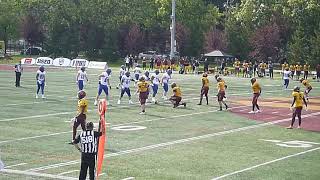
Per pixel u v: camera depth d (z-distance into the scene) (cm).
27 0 10250
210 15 9938
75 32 9925
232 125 2722
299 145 2222
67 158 1847
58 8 9875
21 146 2033
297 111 2681
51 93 3997
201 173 1681
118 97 3878
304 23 8412
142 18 9750
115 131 2431
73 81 5169
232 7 10450
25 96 3741
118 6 9756
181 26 9588
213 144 2189
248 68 7138
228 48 9412
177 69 7881
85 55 10075
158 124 2680
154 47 10238
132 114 3023
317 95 4625
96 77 5869
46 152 1938
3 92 3972
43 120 2681
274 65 8969
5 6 10000
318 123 2892
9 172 1638
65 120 2698
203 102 3741
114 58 9850
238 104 3675
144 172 1675
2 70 6575
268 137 2402
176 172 1686
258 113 3228
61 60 7988
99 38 9838
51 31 10081
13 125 2506
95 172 1490
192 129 2553
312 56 8075
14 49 11419
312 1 8094
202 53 9769
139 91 3081
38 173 1633
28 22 10338
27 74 5941
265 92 4756
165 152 1998
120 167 1736
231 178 1625
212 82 5725
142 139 2255
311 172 1733
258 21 9219
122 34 9769
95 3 9738
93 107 3250
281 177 1653
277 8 8931
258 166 1803
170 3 9644
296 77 6938
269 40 8581
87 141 1437
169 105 3525
